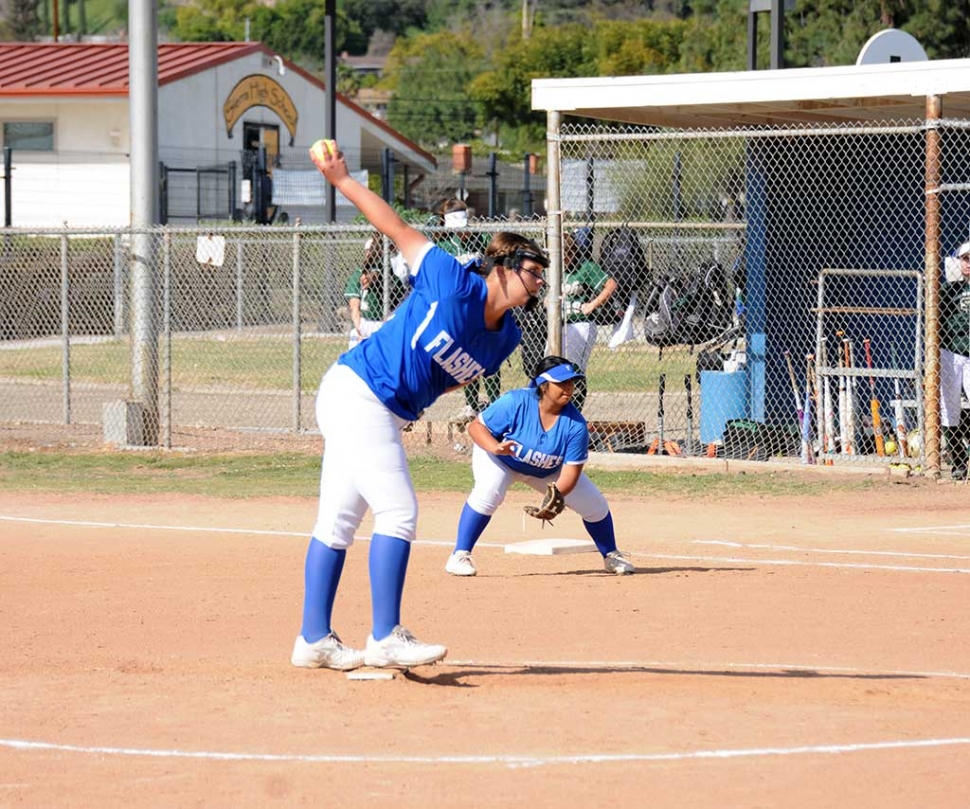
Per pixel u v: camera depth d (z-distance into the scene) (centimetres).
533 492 3875
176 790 1381
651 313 4550
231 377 6662
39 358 7456
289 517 3431
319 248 8569
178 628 2225
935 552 2942
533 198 12750
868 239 4781
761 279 4759
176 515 3469
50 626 2242
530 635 2148
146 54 4584
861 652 2055
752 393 4762
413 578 2630
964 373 4000
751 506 3600
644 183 6988
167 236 4562
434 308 1641
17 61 10588
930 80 3772
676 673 1883
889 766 1456
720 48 13850
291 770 1438
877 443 4275
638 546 3019
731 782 1400
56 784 1402
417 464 4266
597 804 1336
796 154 4781
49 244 9506
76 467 4288
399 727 1592
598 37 19988
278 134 11138
